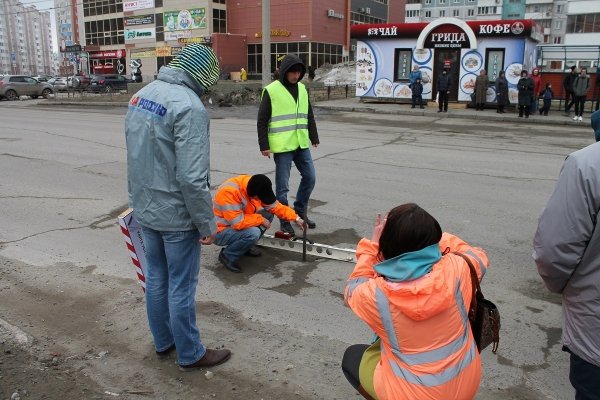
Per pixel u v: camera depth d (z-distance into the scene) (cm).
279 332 374
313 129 591
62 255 519
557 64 3139
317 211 672
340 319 394
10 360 333
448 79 2025
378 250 221
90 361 335
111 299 422
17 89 3434
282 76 549
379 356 230
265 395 302
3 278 462
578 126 1773
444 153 1127
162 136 284
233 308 410
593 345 210
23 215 652
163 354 338
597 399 215
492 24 2089
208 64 296
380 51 2344
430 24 2198
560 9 9262
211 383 313
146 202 298
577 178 199
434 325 201
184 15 6209
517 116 1920
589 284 207
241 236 464
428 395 202
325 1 5897
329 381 316
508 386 313
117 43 7088
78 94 3772
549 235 207
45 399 296
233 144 1229
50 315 396
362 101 2484
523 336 371
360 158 1052
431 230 202
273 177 866
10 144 1223
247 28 6144
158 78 296
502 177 877
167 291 324
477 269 215
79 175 878
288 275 473
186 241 302
